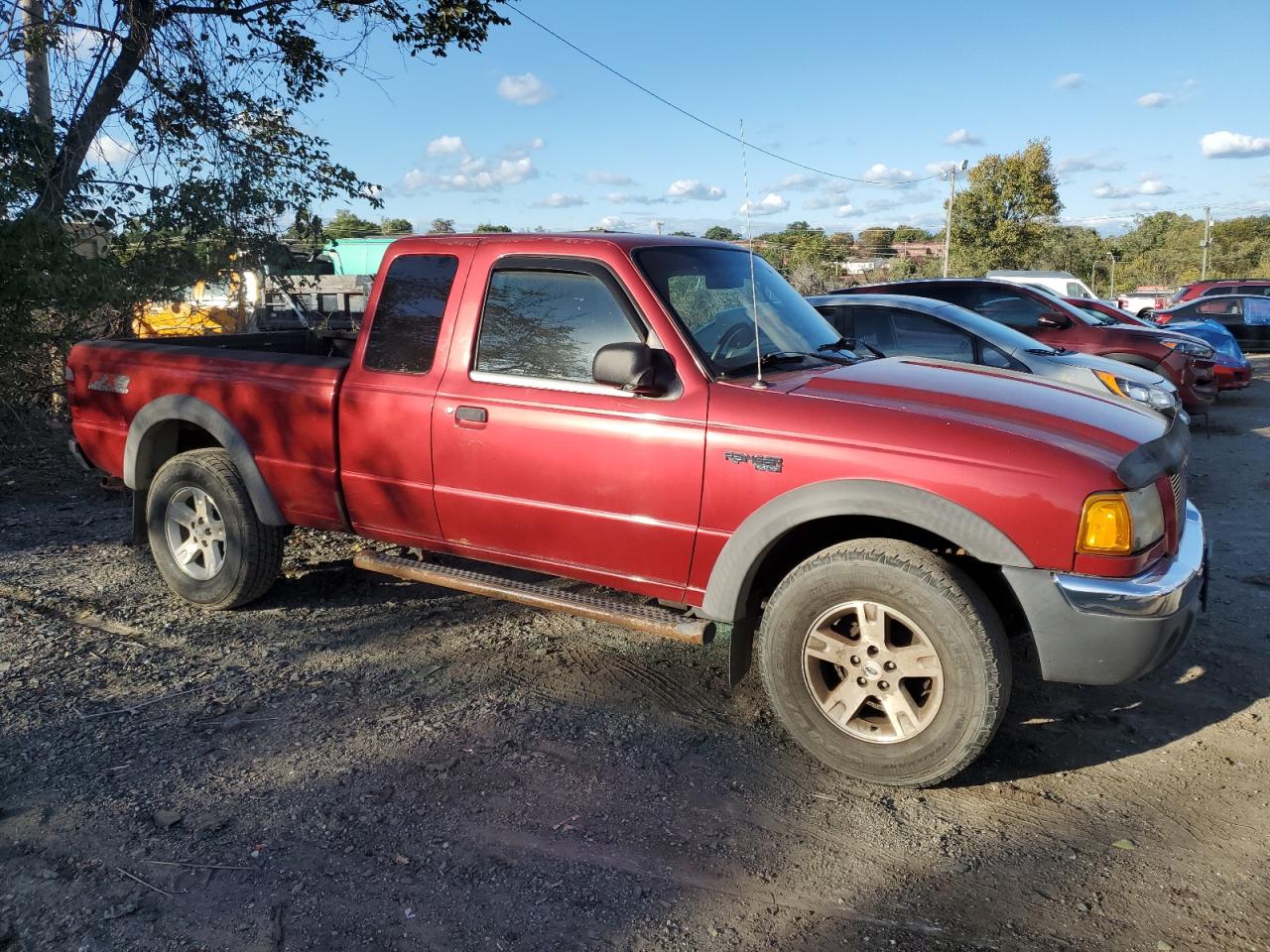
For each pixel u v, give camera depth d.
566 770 3.34
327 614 4.83
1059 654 3.03
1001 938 2.52
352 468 4.28
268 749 3.46
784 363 3.78
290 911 2.58
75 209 8.34
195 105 9.09
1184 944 2.49
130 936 2.48
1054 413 3.33
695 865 2.82
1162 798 3.20
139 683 4.00
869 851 2.90
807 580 3.26
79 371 5.25
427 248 4.16
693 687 4.03
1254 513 6.97
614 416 3.59
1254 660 4.29
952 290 10.77
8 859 2.79
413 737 3.56
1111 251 91.50
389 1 11.80
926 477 3.08
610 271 3.71
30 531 6.32
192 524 4.85
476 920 2.56
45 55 9.19
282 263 9.66
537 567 3.97
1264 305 21.02
